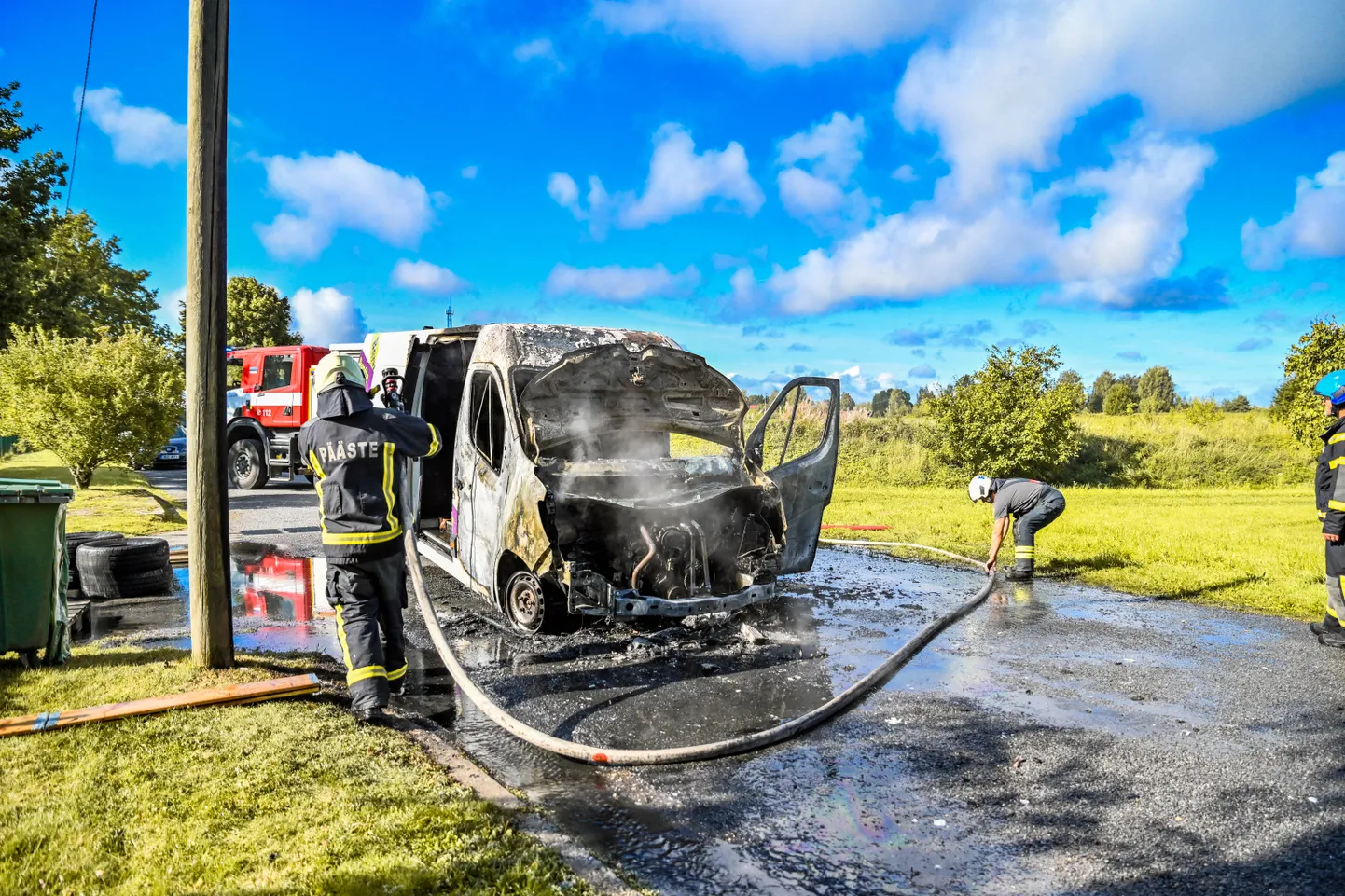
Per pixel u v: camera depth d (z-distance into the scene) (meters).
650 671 5.05
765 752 3.83
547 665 5.15
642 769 3.64
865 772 3.62
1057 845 2.98
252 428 15.55
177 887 2.45
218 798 3.03
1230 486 19.89
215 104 4.29
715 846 2.97
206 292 4.39
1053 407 17.11
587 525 5.79
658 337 7.12
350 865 2.58
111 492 13.88
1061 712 4.37
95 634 5.59
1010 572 8.19
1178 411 26.83
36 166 23.75
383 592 4.25
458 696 4.58
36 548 4.48
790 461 7.06
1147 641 5.82
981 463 18.06
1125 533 10.67
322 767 3.34
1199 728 4.13
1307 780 3.51
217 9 4.26
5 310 22.84
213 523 4.55
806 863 2.84
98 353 13.30
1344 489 5.36
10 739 3.53
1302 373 14.12
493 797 3.17
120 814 2.90
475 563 6.38
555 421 5.96
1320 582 7.66
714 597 5.50
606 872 2.66
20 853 2.63
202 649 4.61
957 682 4.88
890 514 13.19
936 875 2.77
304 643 5.52
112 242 37.97
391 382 7.77
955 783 3.50
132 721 3.79
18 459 23.66
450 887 2.51
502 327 6.46
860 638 5.89
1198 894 2.66
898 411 26.64
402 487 4.32
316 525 11.05
